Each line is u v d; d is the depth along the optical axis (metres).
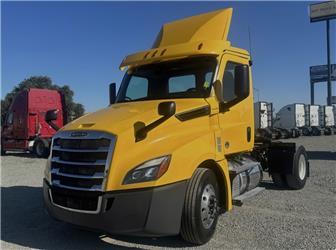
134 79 7.83
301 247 6.06
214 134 6.71
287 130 39.22
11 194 10.34
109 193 5.46
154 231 5.53
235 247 6.09
